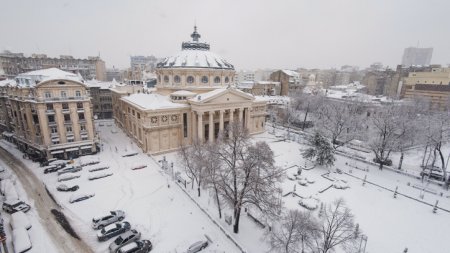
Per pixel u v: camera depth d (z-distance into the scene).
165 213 37.16
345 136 75.25
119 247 29.84
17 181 46.19
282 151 67.00
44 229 33.31
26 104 53.00
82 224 34.56
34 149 56.53
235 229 32.84
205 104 61.78
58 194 41.84
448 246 31.80
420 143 62.47
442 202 42.69
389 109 70.00
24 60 125.06
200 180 40.41
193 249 29.11
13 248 29.47
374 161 61.75
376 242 32.09
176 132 64.06
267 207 32.09
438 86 117.69
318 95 106.19
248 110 72.44
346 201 42.16
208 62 73.12
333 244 27.00
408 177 52.94
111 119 103.81
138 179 47.69
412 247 31.41
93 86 99.44
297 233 27.61
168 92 73.69
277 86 148.12
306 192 44.31
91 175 47.44
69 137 56.31
